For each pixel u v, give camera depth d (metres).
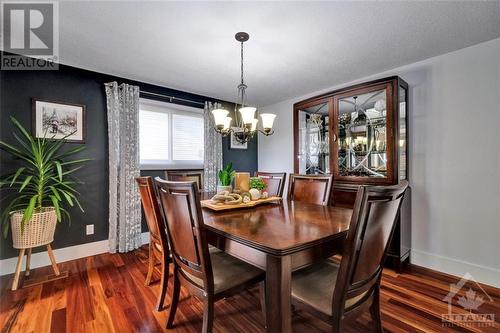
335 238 1.13
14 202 2.06
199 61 2.35
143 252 2.75
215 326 1.52
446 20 1.69
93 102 2.67
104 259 2.54
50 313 1.62
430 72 2.31
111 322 1.54
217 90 3.30
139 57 2.27
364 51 2.16
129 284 2.02
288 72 2.64
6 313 1.62
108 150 2.77
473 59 2.06
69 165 2.51
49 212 2.13
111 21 1.69
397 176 2.20
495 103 1.97
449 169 2.21
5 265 2.18
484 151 2.02
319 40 1.95
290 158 3.79
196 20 1.68
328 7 1.54
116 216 2.72
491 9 1.57
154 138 3.22
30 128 2.31
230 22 1.70
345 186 2.54
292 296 1.14
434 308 1.68
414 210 2.42
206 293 1.19
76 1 1.48
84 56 2.26
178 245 1.31
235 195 1.77
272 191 2.49
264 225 1.28
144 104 3.11
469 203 2.10
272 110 4.07
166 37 1.91
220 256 1.56
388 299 1.79
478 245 2.05
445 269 2.22
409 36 1.90
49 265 2.38
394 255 2.24
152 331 1.46
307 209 1.71
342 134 2.67
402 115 2.37
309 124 3.03
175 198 1.19
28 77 2.31
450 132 2.20
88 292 1.89
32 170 2.28
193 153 3.59
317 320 1.57
